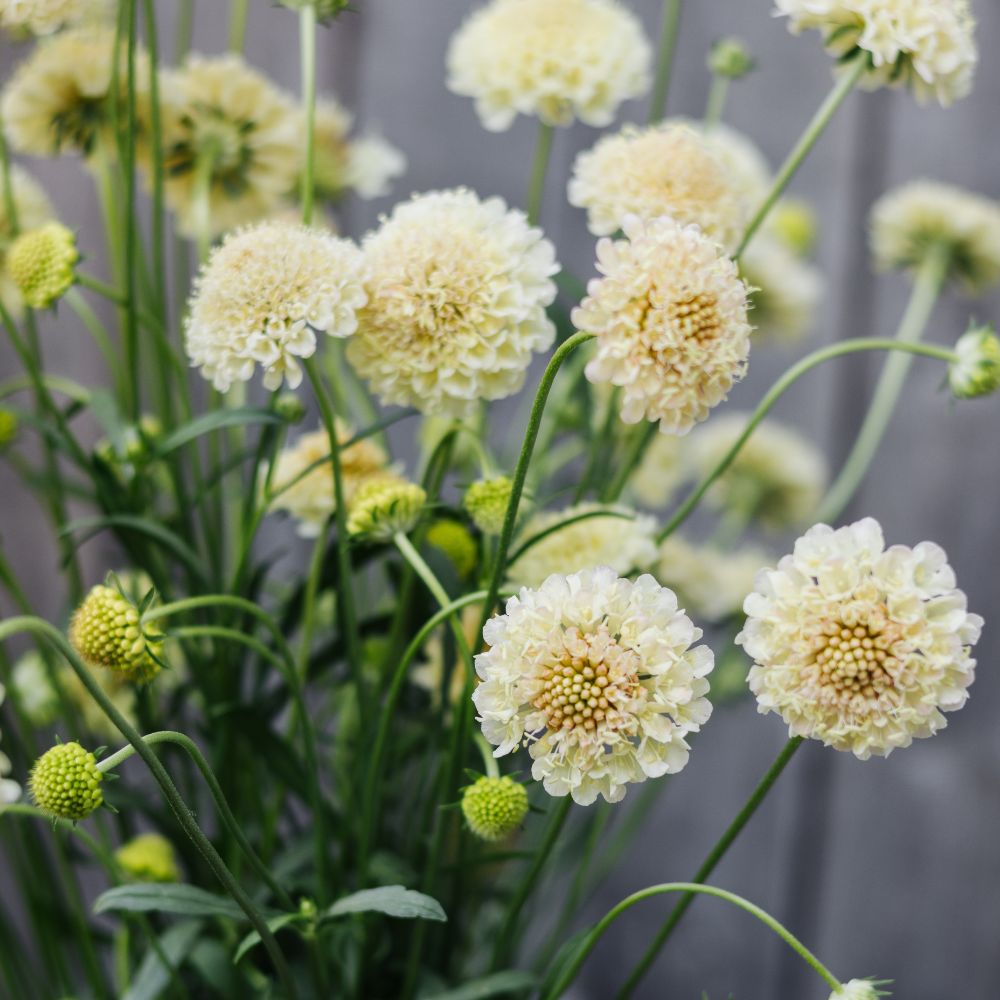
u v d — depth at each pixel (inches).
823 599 24.0
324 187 33.1
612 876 42.8
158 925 30.5
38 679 30.9
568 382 31.4
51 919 30.2
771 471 36.0
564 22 30.3
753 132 40.6
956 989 41.3
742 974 42.8
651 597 24.4
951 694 24.0
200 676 28.9
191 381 36.3
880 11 27.2
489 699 24.4
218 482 30.1
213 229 32.0
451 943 29.7
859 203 40.5
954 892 41.1
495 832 25.5
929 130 39.7
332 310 26.0
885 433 41.3
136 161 31.1
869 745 24.1
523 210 40.8
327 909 27.2
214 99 30.5
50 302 28.0
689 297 24.5
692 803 42.7
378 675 29.5
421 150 39.9
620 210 27.7
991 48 38.7
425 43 39.5
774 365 41.8
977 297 36.8
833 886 42.4
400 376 26.5
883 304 40.9
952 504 40.7
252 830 30.5
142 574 30.9
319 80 38.7
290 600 29.8
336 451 26.8
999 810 40.4
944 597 24.1
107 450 30.1
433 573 28.1
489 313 26.2
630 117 40.7
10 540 38.4
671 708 24.1
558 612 24.2
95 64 30.0
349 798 28.7
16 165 36.8
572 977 26.4
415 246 26.3
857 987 24.0
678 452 34.7
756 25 40.1
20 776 30.0
